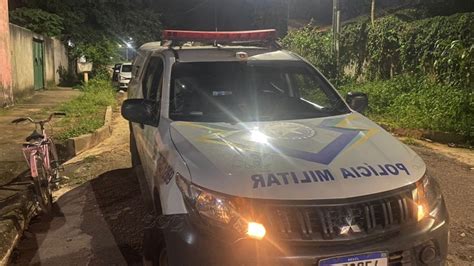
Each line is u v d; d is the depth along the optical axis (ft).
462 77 33.53
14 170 23.34
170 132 12.03
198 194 9.42
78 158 26.63
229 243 8.79
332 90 14.74
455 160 23.90
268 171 9.45
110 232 15.94
